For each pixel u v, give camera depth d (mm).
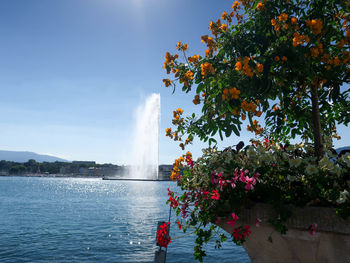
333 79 3361
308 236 2420
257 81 3000
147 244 18688
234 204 2707
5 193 81375
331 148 3322
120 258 15125
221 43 3623
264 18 3387
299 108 3939
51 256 15477
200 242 2953
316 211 2338
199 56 3807
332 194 2289
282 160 2906
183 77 3828
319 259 2410
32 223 27766
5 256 15414
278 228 2459
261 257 2723
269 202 2537
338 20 3461
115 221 29656
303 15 3459
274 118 4031
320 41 3311
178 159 3473
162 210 41438
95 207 45812
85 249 17125
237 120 3164
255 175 2678
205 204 2959
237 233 2637
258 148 2945
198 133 3908
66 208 43844
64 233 22484
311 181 2566
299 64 3053
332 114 4219
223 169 2941
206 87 3502
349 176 2545
